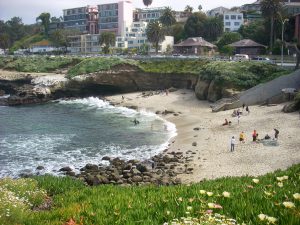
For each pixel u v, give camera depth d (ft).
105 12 565.94
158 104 250.78
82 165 125.90
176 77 292.20
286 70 224.12
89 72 311.47
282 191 35.83
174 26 491.31
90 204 42.73
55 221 37.01
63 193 59.82
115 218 34.83
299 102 168.45
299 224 26.40
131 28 546.67
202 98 244.83
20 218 40.06
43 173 116.67
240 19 477.36
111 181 104.78
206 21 449.89
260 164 108.47
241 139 136.15
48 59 397.60
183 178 104.63
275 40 334.65
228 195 34.60
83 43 538.88
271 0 327.67
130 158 132.46
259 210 30.09
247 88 221.46
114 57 333.83
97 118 219.41
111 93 316.60
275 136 131.23
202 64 286.87
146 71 304.09
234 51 349.41
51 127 195.72
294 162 105.50
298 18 308.81
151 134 170.30
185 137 156.56
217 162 116.06
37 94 294.25
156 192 47.06
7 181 62.28
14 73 361.10
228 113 192.34
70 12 622.54
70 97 312.71
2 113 244.83
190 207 32.50
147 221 31.63
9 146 154.92
